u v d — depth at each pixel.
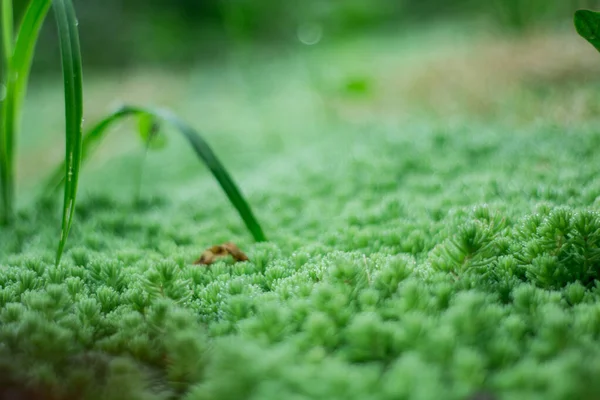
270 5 1.70
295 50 1.58
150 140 0.51
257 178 0.58
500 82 0.78
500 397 0.29
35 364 0.31
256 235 0.42
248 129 0.90
